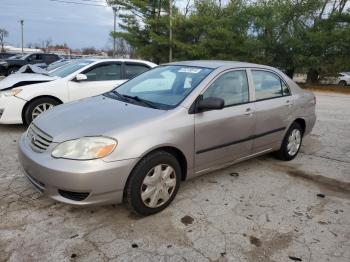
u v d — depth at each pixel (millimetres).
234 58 22797
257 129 4297
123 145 2943
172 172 3352
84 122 3158
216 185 4062
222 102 3445
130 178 3041
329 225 3270
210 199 3682
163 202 3340
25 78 6512
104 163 2848
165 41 24797
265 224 3232
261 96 4422
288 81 4988
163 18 25234
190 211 3398
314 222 3312
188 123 3408
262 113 4312
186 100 3512
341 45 21156
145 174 3105
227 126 3830
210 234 3020
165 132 3207
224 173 4465
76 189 2820
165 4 26500
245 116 4059
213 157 3781
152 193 3209
